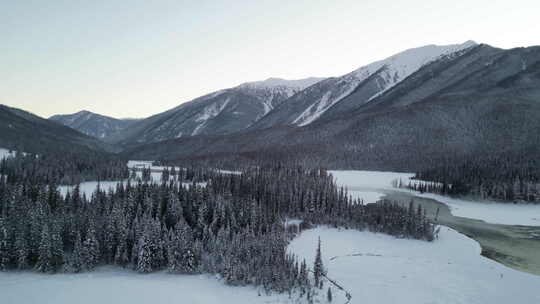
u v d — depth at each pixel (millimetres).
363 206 116188
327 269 67438
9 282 57531
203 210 88500
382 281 62812
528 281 63438
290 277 59281
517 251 81938
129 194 92188
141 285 57719
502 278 64812
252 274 61312
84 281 58938
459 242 88625
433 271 68312
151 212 87188
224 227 84562
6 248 63094
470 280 63750
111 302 50438
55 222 68062
